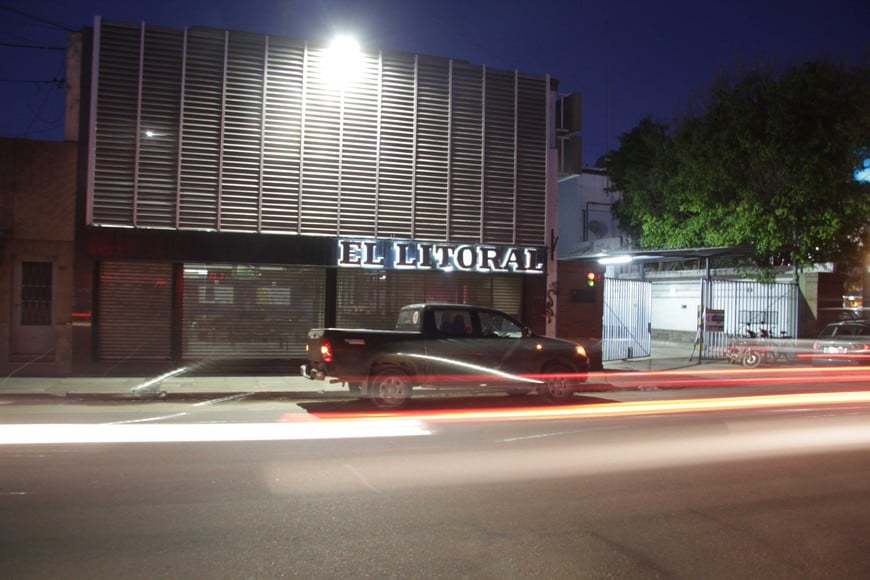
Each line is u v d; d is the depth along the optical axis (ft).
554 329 60.64
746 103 74.49
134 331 51.29
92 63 50.14
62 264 50.11
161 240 50.85
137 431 31.55
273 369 53.78
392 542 17.24
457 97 58.03
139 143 50.55
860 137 68.64
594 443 29.43
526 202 60.18
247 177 52.47
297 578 14.98
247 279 53.52
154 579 14.83
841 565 16.30
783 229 73.56
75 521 18.54
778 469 25.14
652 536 17.98
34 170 49.47
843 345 62.03
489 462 25.73
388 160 55.72
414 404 41.75
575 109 64.39
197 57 51.70
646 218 88.33
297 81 53.57
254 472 23.85
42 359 50.29
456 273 58.13
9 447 27.81
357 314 55.72
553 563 16.06
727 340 76.48
